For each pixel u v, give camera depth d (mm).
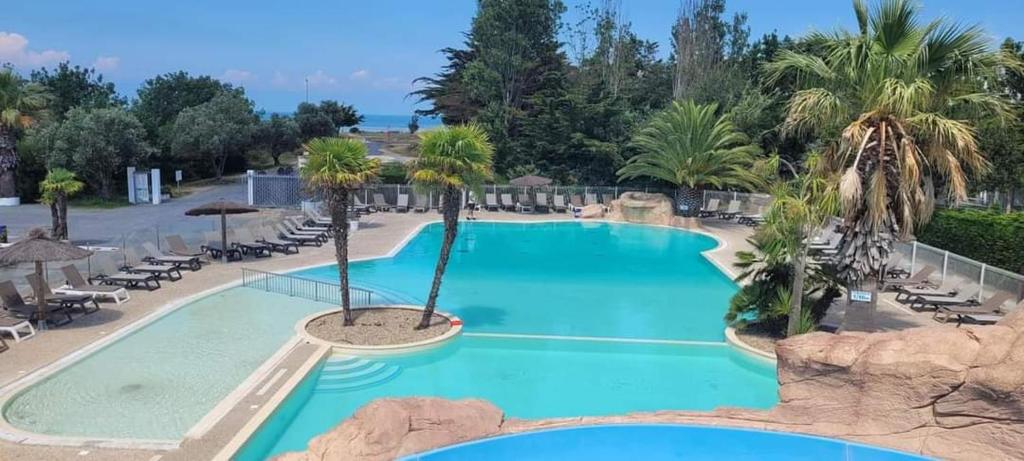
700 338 15695
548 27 51719
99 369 12516
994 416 8242
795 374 9602
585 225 35656
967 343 8680
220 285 19250
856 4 13219
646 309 18438
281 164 70375
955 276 18750
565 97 45719
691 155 35000
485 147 14734
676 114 36062
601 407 11930
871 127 12547
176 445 9258
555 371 13586
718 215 38406
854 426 9125
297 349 13688
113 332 14531
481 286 21125
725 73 50719
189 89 71188
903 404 8852
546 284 21562
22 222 31719
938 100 13086
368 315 16391
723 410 9844
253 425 9906
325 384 12648
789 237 13547
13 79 33625
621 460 9156
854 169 12367
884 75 12617
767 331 15391
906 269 21266
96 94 63969
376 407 8859
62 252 14094
